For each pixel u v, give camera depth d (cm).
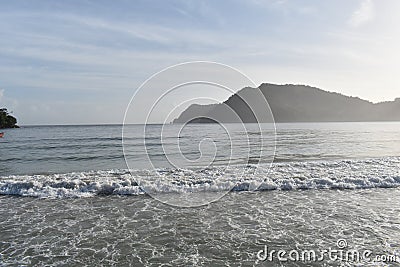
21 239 791
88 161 2266
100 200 1130
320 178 1353
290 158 2175
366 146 3045
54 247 746
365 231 824
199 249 733
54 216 962
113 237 803
